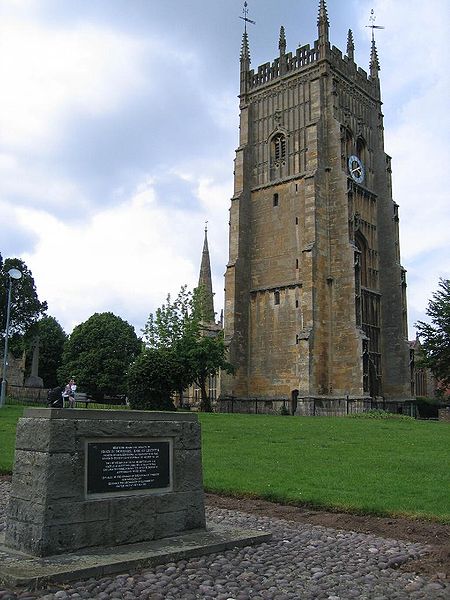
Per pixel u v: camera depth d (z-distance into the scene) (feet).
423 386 323.78
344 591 30.30
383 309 229.66
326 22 224.12
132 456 37.35
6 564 31.24
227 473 63.72
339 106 225.35
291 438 94.94
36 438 34.76
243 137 236.63
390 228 233.14
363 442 90.68
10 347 267.80
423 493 53.47
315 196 206.18
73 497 34.40
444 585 31.42
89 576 30.86
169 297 201.26
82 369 291.17
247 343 219.61
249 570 33.32
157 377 146.92
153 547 35.65
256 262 224.12
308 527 44.70
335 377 198.49
